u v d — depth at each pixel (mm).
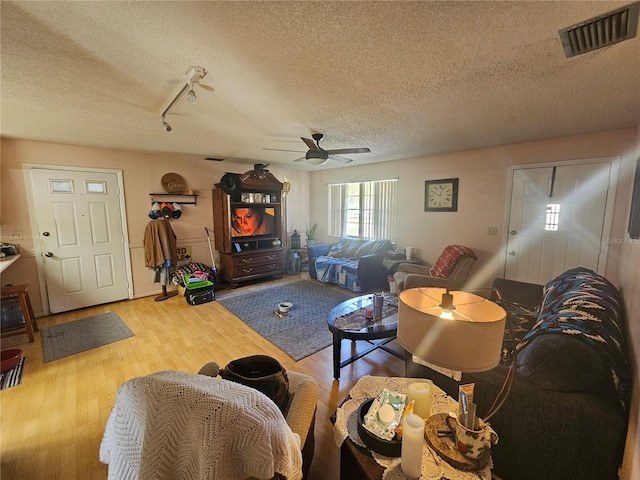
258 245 5523
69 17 1203
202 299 4176
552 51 1447
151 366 2590
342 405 1332
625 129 2822
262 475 864
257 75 1749
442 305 1062
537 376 1344
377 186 5309
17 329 3234
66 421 1938
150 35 1340
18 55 1518
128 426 877
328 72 1708
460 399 1095
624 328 1584
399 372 2520
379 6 1129
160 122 2717
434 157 4383
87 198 3883
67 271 3803
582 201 3107
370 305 2887
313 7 1139
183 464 820
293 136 3264
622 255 2682
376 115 2492
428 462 1036
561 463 1296
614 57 1493
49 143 3564
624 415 1194
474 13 1169
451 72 1698
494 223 3797
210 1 1104
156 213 4414
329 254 5629
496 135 3154
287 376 1536
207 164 5004
